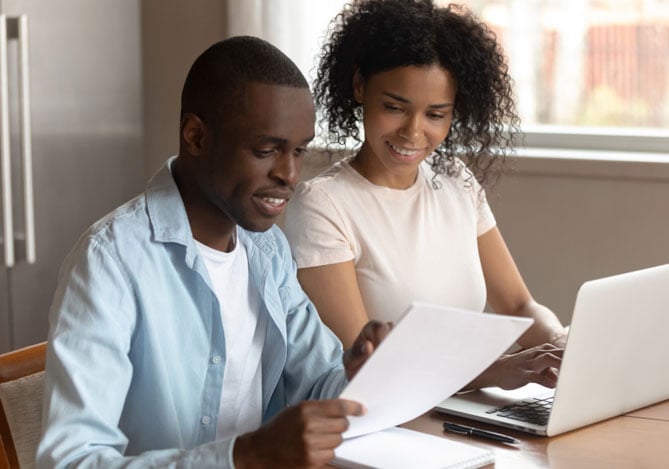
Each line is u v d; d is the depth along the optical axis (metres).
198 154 1.53
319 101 2.32
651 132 3.41
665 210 3.19
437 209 2.25
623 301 1.64
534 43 3.52
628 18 3.45
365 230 2.17
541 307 2.39
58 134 2.95
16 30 2.71
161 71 3.56
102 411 1.40
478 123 2.25
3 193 2.70
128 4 3.27
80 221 3.07
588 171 3.21
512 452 1.54
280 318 1.68
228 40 1.52
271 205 1.53
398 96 2.09
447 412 1.70
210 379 1.59
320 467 1.46
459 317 1.34
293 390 1.75
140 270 1.49
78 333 1.41
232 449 1.32
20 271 2.82
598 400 1.66
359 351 1.53
